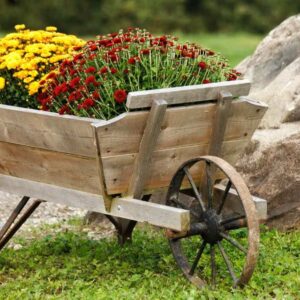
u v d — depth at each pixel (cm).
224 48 2920
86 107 708
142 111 681
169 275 742
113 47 755
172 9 3912
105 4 3869
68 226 977
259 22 3931
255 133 911
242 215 693
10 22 3791
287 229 873
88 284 723
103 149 678
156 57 726
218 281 723
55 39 868
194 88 694
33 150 745
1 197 1118
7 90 848
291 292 693
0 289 730
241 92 717
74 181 730
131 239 836
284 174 867
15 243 894
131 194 707
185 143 714
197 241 820
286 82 963
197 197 712
